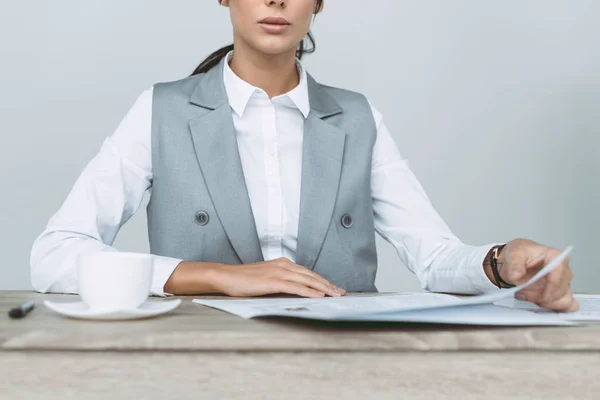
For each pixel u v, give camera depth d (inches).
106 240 55.7
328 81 113.2
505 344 26.3
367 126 60.2
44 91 107.3
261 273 43.0
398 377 25.8
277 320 29.0
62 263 45.8
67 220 52.3
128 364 24.8
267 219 57.2
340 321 28.6
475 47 115.6
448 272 50.7
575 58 117.6
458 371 26.1
